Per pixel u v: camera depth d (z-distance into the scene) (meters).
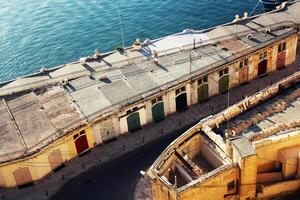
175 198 41.28
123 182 54.78
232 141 42.94
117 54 69.19
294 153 44.59
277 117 47.25
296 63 72.75
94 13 91.94
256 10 88.94
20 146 54.12
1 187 55.69
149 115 62.06
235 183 44.31
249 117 47.66
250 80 69.56
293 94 49.94
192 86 63.31
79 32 86.88
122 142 60.28
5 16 93.50
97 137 59.34
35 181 56.09
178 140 45.38
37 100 60.59
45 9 94.75
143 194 52.72
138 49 69.69
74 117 57.28
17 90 62.72
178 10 90.69
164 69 63.81
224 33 70.56
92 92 60.81
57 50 82.94
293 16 73.75
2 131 56.31
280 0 87.94
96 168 57.00
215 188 43.09
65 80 63.09
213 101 66.12
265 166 45.50
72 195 53.97
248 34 69.38
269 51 68.25
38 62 80.62
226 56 65.31
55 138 54.94
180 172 44.44
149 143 59.81
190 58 64.00
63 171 57.00
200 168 46.41
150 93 60.06
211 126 47.09
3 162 52.81
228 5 90.94
